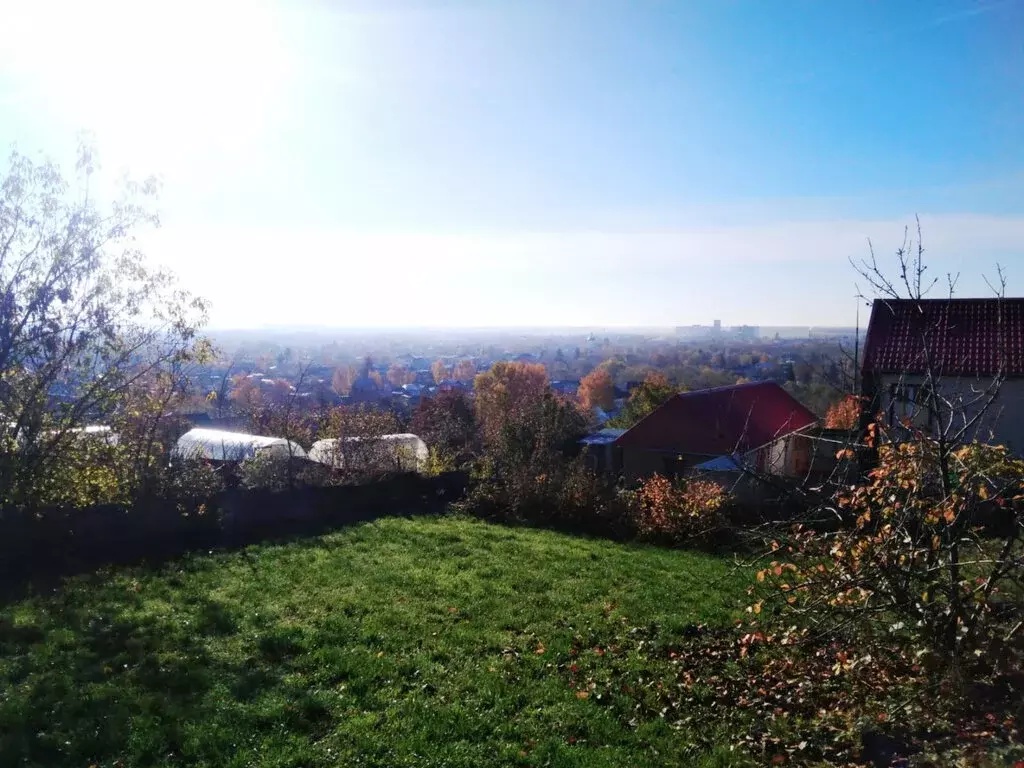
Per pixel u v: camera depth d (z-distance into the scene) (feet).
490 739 20.63
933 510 18.71
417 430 97.35
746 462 25.00
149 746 19.63
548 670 26.27
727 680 25.23
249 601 33.53
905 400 21.44
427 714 21.95
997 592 19.36
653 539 56.13
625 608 34.27
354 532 50.96
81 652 26.04
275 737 20.33
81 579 36.55
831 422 43.75
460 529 54.29
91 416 41.63
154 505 46.21
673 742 20.81
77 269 39.75
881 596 20.17
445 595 35.60
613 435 115.96
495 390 183.01
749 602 35.22
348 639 28.53
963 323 73.97
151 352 43.96
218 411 87.35
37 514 39.86
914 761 17.30
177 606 32.37
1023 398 66.85
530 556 45.93
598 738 21.07
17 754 18.80
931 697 19.74
